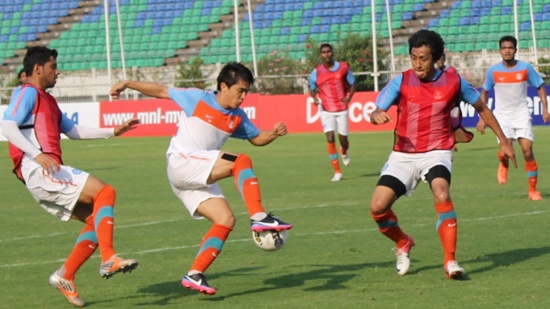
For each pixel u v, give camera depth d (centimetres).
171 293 1523
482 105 1612
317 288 1528
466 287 1491
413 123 1586
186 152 1474
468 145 4950
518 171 3534
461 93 1584
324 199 2856
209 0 8544
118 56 8281
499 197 2742
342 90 3647
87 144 5956
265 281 1605
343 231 2180
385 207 1577
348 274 1648
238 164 1424
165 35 8381
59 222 2517
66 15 8894
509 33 7381
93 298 1499
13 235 2275
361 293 1473
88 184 1423
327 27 7969
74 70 7888
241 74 1462
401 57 6869
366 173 3656
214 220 1459
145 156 4875
